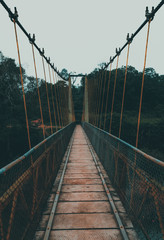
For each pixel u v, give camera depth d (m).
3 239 1.20
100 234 1.91
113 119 31.55
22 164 1.66
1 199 1.21
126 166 2.45
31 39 3.44
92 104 14.62
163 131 29.52
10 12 2.57
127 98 44.94
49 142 3.16
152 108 44.97
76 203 2.61
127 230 1.96
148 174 1.65
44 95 27.88
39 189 2.28
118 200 2.68
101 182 3.46
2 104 20.06
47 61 5.21
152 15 2.54
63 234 1.91
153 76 60.69
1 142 17.70
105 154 4.27
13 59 20.94
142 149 27.25
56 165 3.97
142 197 1.79
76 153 6.27
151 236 1.56
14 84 20.64
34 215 1.98
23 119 21.17
